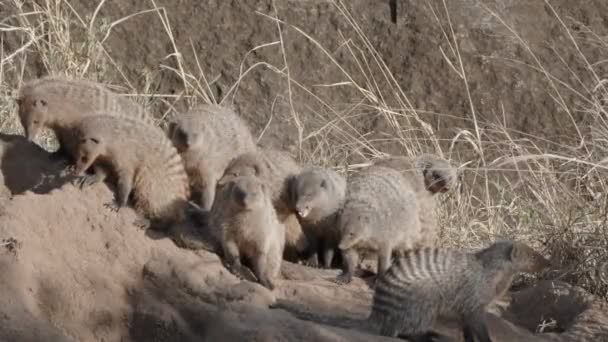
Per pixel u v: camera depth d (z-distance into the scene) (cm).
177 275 1669
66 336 1553
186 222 1752
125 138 1697
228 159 2088
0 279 1583
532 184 2412
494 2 2939
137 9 2862
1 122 2325
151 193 1720
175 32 2855
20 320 1548
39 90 1836
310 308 1703
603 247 1977
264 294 1661
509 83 2845
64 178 1762
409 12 2905
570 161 2314
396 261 1742
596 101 2616
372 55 2822
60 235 1669
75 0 2831
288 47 2862
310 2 2919
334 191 1905
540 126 2802
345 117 2709
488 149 2728
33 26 2742
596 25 2945
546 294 1880
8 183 1791
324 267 1945
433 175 2073
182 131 2017
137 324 1655
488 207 2288
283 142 2738
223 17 2880
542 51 2897
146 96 2570
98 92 1886
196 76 2817
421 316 1659
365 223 1855
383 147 2708
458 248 2134
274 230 1739
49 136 2281
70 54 2508
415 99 2830
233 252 1706
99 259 1675
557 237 2020
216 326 1616
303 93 2816
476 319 1650
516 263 1678
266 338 1563
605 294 1916
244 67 2831
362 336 1588
